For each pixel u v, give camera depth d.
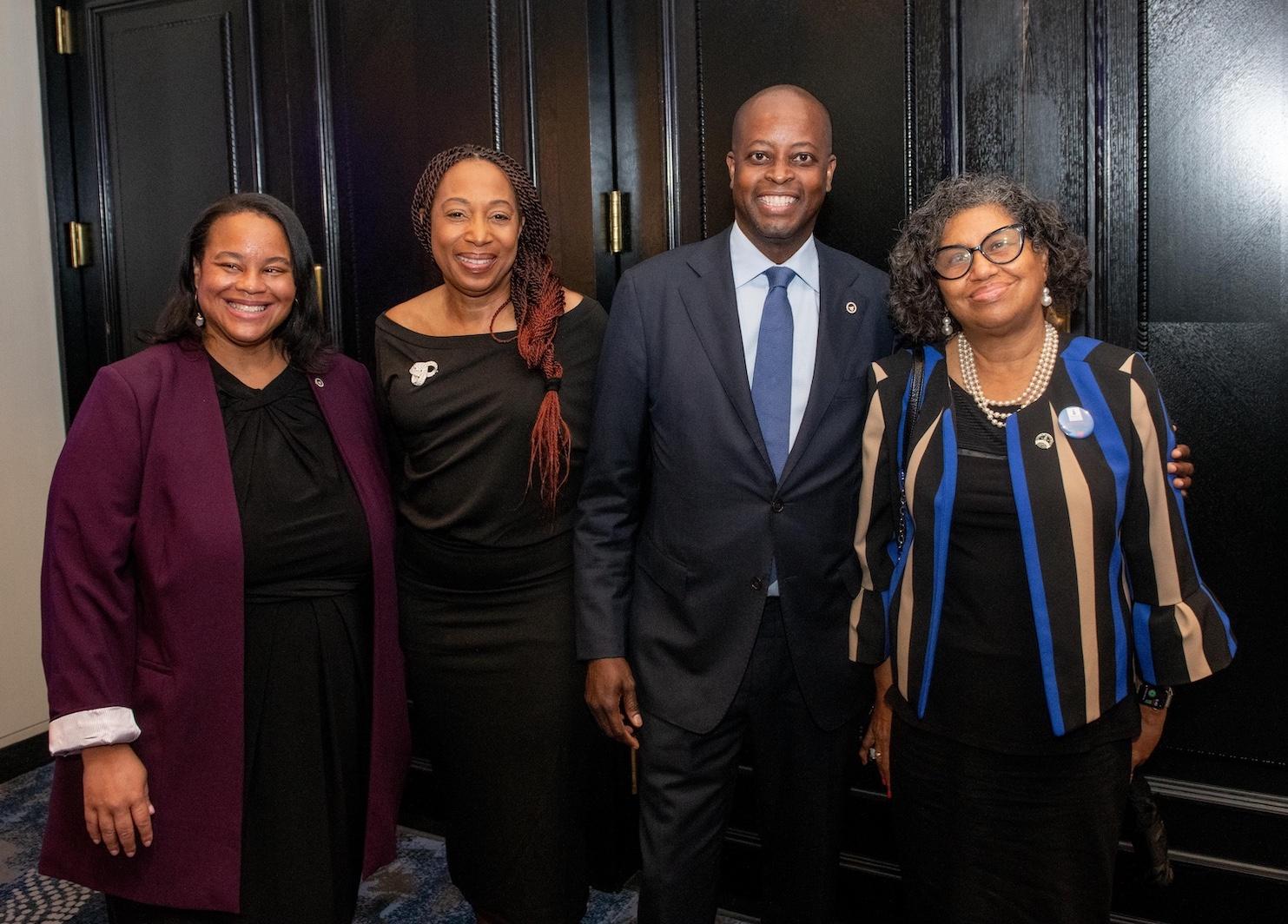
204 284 1.50
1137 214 1.86
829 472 1.63
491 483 1.69
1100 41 1.84
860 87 2.01
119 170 2.73
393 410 1.74
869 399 1.56
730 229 1.77
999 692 1.40
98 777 1.40
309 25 2.46
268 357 1.60
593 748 1.82
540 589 1.75
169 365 1.50
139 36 2.66
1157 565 1.39
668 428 1.66
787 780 1.72
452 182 1.68
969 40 1.93
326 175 2.48
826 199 2.06
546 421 1.68
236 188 2.58
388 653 1.63
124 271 2.78
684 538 1.65
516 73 2.27
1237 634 1.89
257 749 1.49
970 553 1.41
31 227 2.82
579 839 1.82
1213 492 1.87
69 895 2.34
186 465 1.45
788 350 1.66
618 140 2.24
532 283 1.75
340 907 1.58
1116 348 1.43
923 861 1.51
